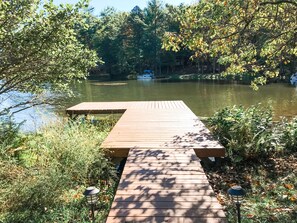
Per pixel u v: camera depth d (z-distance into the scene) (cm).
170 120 614
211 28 453
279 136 489
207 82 2491
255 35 545
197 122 589
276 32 529
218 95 1580
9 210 275
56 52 444
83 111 779
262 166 442
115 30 4281
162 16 3862
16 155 391
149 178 305
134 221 218
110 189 343
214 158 466
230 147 472
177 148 411
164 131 514
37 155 393
